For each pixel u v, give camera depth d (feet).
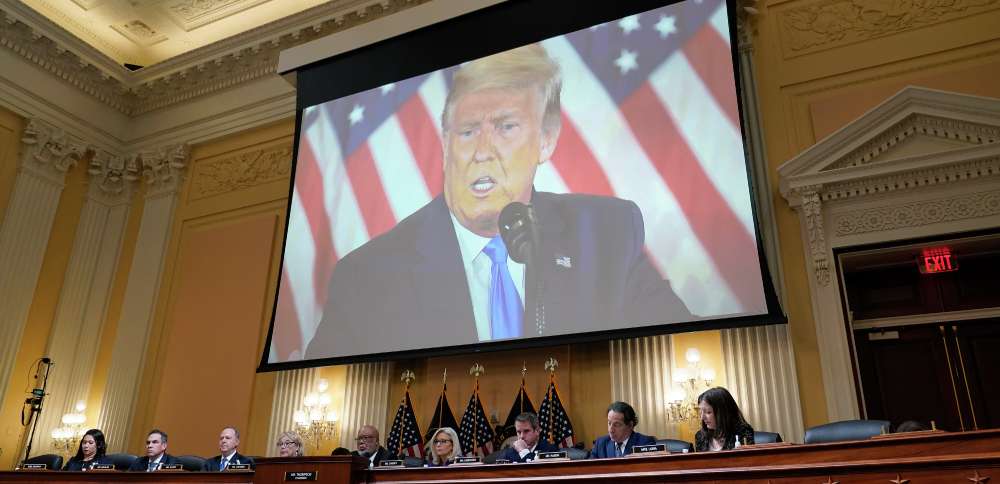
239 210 26.13
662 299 16.17
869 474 7.98
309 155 23.02
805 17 19.33
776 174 17.98
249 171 26.63
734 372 16.21
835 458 8.30
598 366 18.06
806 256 16.80
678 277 16.19
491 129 19.95
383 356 19.03
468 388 19.04
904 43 17.89
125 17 28.25
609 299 16.71
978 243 16.17
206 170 27.76
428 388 19.61
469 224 19.27
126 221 28.17
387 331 19.33
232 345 23.75
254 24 28.35
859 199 16.72
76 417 24.66
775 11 19.76
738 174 16.42
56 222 26.76
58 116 27.12
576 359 18.37
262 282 24.14
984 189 15.65
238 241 25.35
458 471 10.48
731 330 16.61
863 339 18.10
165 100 29.14
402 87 22.11
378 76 22.74
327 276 21.02
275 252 24.59
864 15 18.65
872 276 18.52
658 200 17.04
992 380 16.67
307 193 22.52
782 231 17.42
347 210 21.54
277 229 24.90
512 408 18.29
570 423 17.42
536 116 19.43
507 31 20.86
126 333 25.71
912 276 18.19
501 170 19.36
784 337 16.12
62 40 26.66
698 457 9.06
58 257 26.61
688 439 16.10
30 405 24.47
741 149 16.57
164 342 25.31
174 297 25.90
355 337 19.75
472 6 21.26
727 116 17.01
